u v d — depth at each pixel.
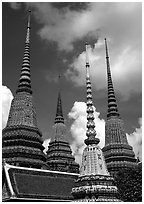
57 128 67.12
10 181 41.53
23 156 49.03
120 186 41.34
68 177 49.12
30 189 42.12
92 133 27.30
